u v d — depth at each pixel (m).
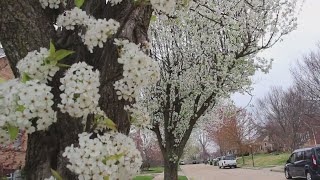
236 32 10.47
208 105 11.29
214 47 11.34
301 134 44.41
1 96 1.84
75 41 2.18
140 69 1.98
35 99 1.74
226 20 9.95
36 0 2.26
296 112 40.47
